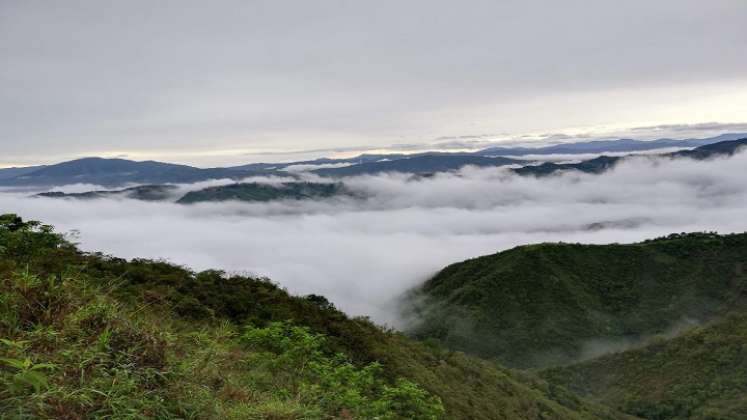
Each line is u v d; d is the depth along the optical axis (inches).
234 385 192.2
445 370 701.3
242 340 342.0
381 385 397.1
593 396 2522.1
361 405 277.1
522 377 1346.0
